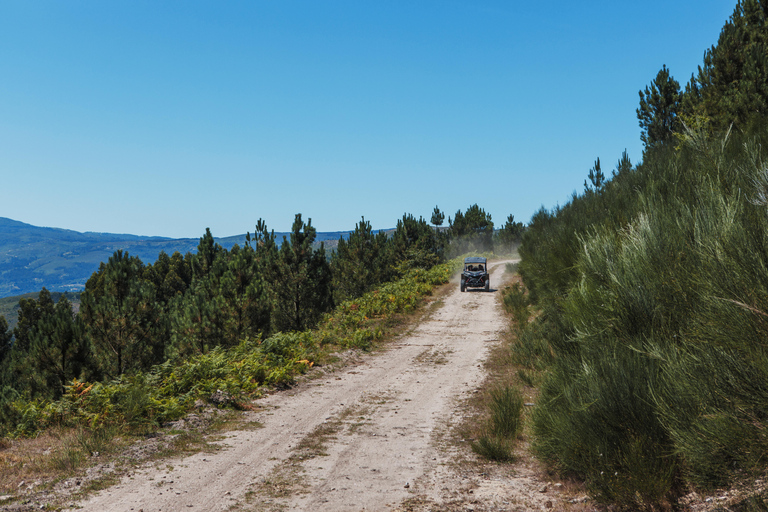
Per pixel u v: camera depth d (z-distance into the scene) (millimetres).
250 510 4938
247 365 12109
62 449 6586
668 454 4477
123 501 5086
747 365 3621
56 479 5586
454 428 8281
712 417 3773
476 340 18531
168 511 4859
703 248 4344
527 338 13688
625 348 5469
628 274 5668
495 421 7809
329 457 6789
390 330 21016
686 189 7297
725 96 14508
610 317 5902
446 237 69188
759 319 3539
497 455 6656
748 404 3580
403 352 16656
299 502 5168
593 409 5074
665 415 4305
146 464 6289
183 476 5902
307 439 7664
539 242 19953
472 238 71062
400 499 5266
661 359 4688
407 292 30016
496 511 4883
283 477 5957
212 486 5605
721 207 4574
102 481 5629
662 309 5246
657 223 5863
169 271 50844
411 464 6508
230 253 32469
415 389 11453
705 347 3967
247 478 5898
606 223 9250
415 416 9117
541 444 5797
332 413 9352
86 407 7977
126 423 7742
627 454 4648
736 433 3611
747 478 3758
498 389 9859
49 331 15484
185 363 11336
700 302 4508
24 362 15594
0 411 13375
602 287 6254
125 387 8594
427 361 15055
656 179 9953
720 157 6758
